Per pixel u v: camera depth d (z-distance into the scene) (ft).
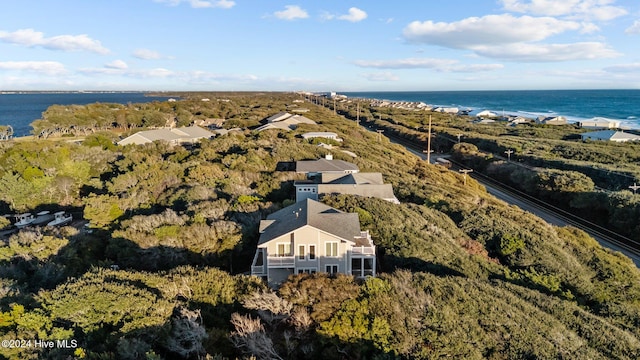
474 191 179.63
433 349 52.11
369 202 111.86
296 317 55.06
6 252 81.92
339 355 51.75
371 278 62.44
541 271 93.30
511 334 56.85
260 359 48.93
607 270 99.71
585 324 64.49
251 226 95.61
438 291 63.77
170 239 86.79
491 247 106.83
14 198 138.51
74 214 134.31
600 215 161.99
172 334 51.21
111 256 88.48
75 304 51.70
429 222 108.99
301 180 144.05
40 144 187.93
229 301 61.46
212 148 197.77
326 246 78.48
